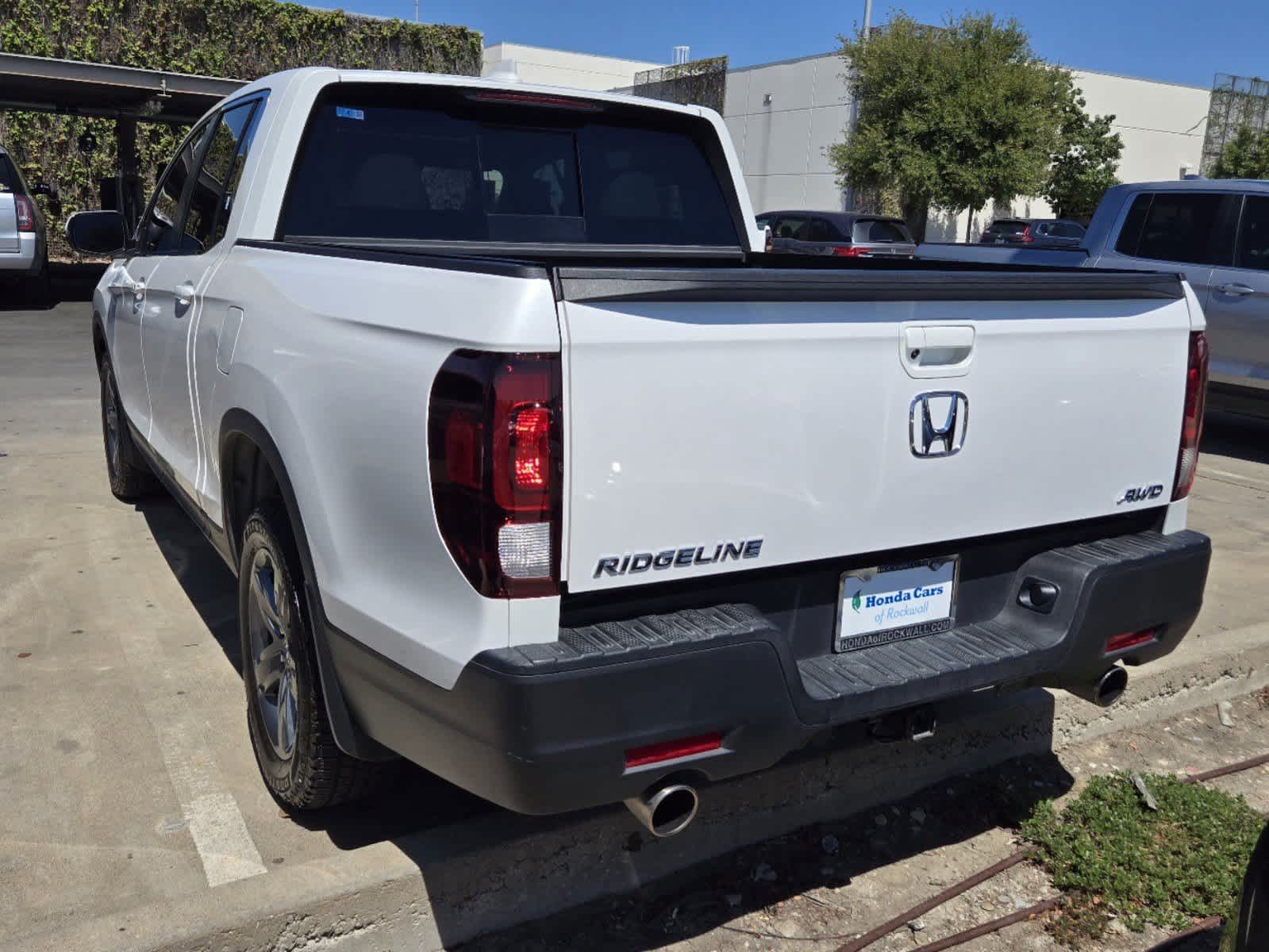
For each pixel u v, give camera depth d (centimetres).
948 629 268
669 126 404
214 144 389
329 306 252
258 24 2592
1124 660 288
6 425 750
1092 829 321
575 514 205
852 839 320
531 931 272
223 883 263
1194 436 300
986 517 262
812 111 3184
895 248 1953
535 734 200
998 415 257
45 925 245
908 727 260
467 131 362
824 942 274
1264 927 190
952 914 287
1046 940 279
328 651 251
